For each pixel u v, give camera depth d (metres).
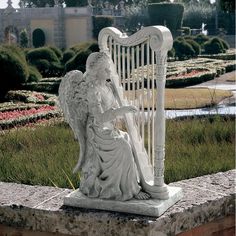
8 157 7.71
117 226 4.37
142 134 4.64
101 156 4.52
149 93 4.48
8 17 50.78
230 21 56.69
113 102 4.58
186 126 9.59
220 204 4.87
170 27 50.03
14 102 16.97
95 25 50.66
